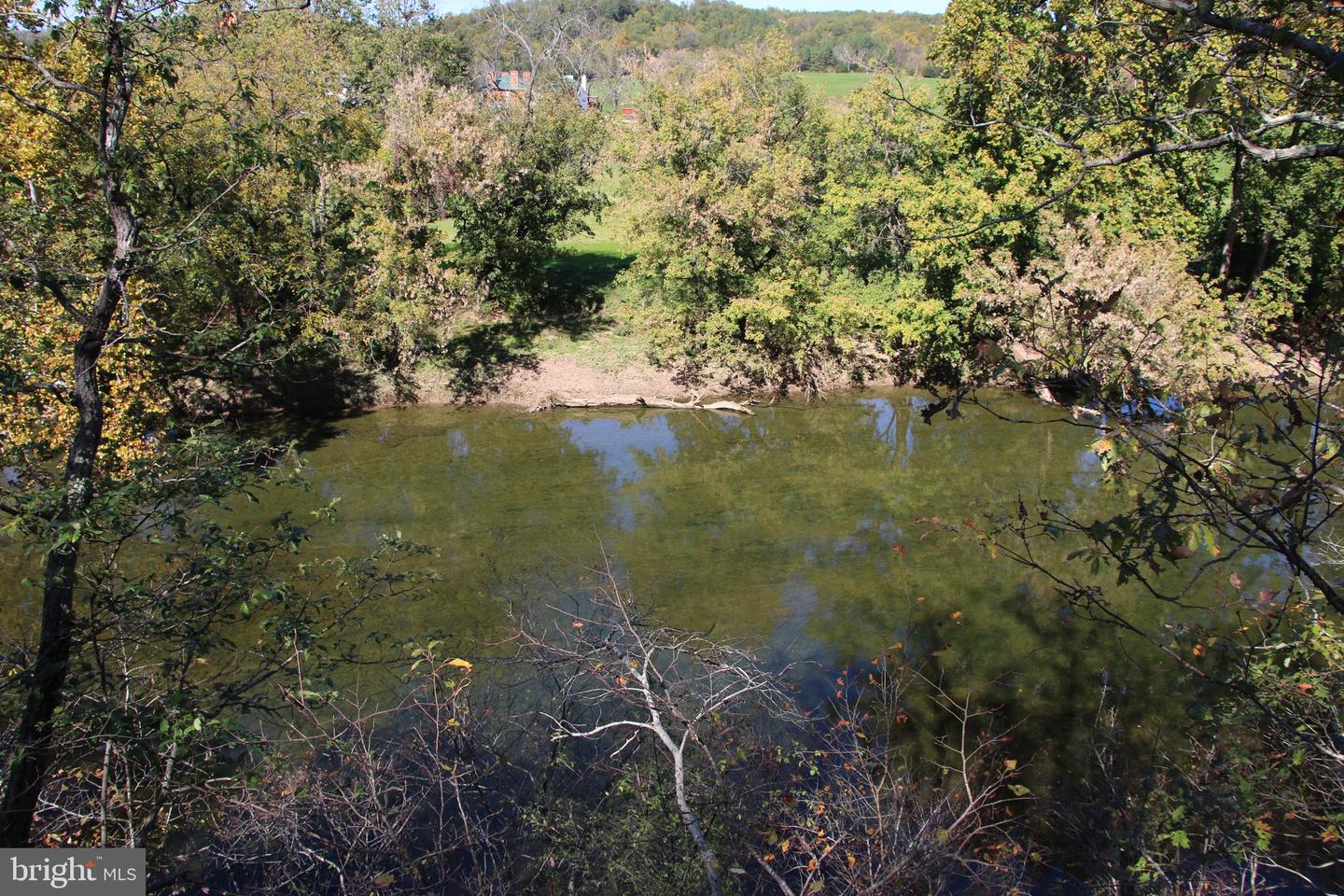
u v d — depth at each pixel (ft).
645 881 22.56
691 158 87.97
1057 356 11.87
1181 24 11.27
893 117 91.09
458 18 212.64
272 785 23.65
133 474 19.80
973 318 82.28
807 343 91.15
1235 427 11.51
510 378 94.38
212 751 22.29
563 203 98.27
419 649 25.89
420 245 89.40
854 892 20.30
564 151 100.32
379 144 87.04
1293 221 76.84
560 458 78.74
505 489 71.05
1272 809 21.26
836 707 37.01
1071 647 43.06
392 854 22.67
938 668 41.78
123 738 18.48
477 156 87.35
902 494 67.92
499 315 102.37
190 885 22.82
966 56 80.12
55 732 18.47
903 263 93.35
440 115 85.30
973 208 79.41
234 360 24.95
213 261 52.44
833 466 75.72
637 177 89.76
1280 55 10.81
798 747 30.55
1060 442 77.66
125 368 46.75
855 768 26.96
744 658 41.83
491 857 25.12
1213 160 80.94
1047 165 80.69
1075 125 15.08
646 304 95.25
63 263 22.88
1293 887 21.29
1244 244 87.30
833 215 96.68
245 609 19.20
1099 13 13.43
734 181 88.84
